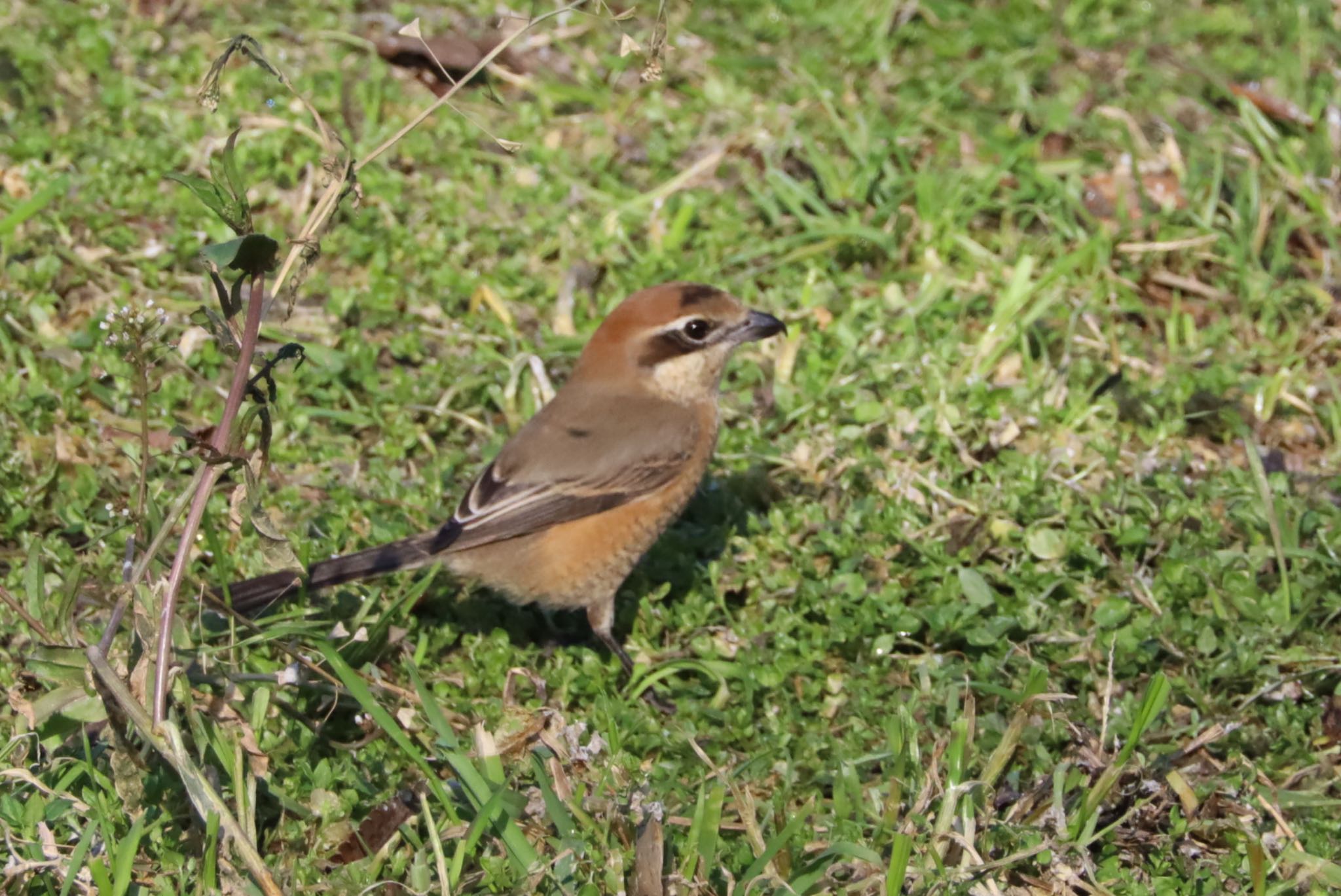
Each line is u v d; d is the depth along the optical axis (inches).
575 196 556.7
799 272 536.1
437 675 365.1
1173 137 601.3
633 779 324.5
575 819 301.3
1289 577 402.0
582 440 392.5
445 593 400.5
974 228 570.6
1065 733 345.1
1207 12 681.6
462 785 311.9
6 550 387.9
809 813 314.2
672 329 406.6
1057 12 663.8
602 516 387.5
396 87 589.6
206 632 340.5
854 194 560.7
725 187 569.9
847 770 318.0
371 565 373.1
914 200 572.4
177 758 269.0
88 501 402.6
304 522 407.5
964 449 444.5
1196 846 319.6
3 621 356.2
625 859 289.9
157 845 287.6
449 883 280.4
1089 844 316.5
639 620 398.9
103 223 503.5
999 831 306.5
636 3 623.8
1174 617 386.9
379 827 304.5
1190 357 512.1
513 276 519.5
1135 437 475.5
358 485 430.0
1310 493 445.7
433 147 562.9
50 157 534.0
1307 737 358.0
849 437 448.8
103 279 485.4
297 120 560.7
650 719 355.3
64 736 299.6
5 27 579.8
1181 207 575.5
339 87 569.0
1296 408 499.5
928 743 350.6
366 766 322.3
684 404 410.9
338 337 482.3
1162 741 351.9
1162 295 550.3
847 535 408.2
